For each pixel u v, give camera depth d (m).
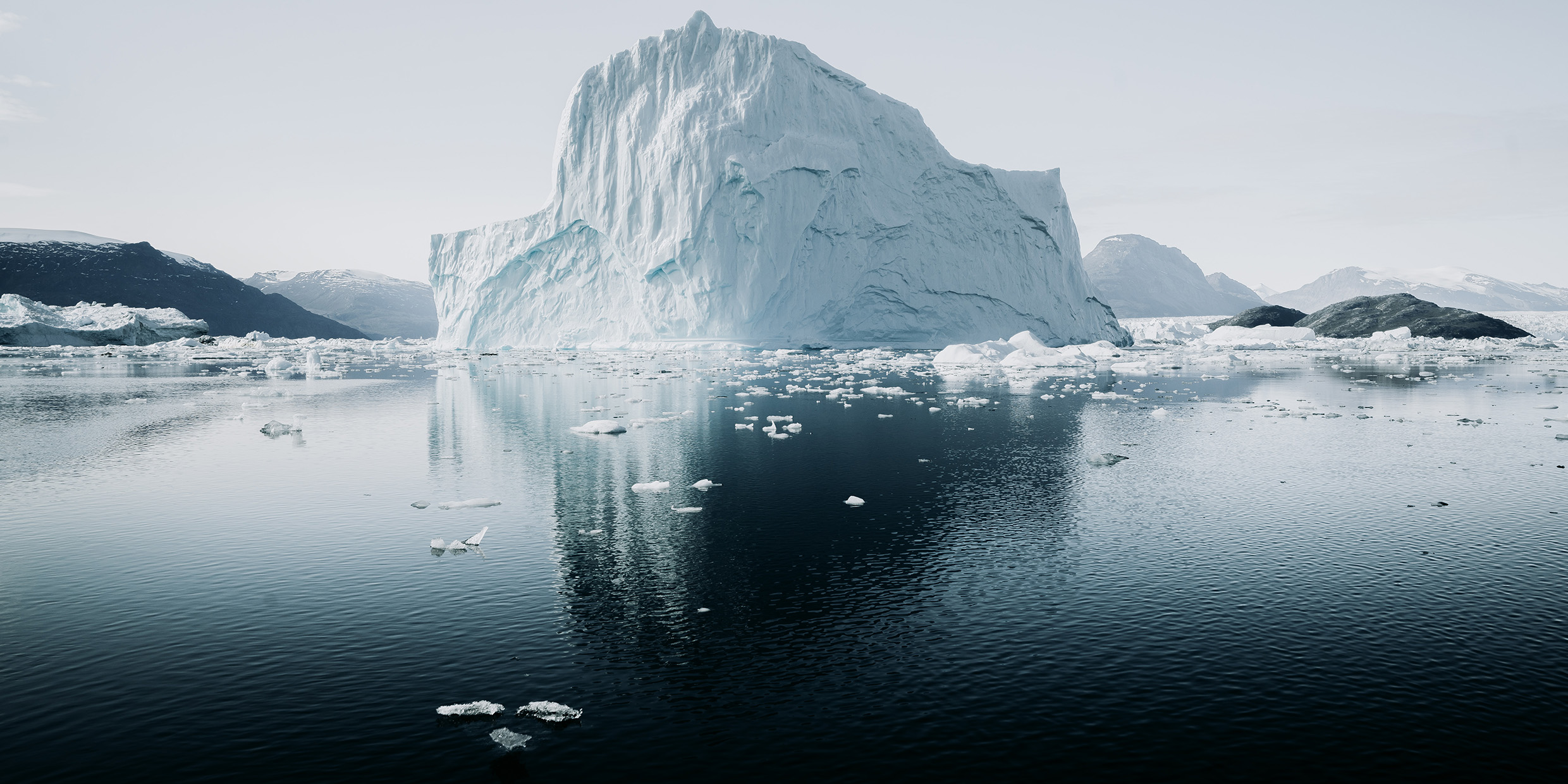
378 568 9.55
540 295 68.94
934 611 8.24
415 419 23.08
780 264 59.62
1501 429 20.72
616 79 64.00
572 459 16.55
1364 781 5.35
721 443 18.58
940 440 19.03
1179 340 89.38
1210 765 5.54
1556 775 5.40
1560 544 10.42
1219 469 15.44
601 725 6.07
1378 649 7.30
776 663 7.09
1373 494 13.25
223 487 13.90
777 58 61.56
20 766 5.50
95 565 9.67
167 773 5.45
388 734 5.93
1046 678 6.79
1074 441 18.84
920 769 5.48
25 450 17.81
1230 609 8.23
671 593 8.74
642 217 61.19
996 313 66.06
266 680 6.75
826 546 10.38
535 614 8.17
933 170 65.81
